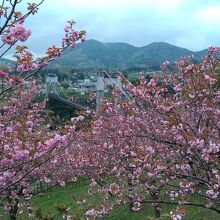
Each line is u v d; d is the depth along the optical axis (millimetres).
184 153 11812
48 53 8812
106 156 17219
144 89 13148
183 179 12070
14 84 8414
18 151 8516
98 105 17672
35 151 8562
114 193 13742
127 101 14172
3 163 8570
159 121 13273
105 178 18078
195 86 11703
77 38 9398
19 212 17391
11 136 9188
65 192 25734
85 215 11938
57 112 29141
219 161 10391
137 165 12281
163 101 12406
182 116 11977
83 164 18031
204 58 14789
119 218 17000
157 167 11492
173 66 15500
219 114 12055
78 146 19375
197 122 12336
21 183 14930
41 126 19672
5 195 14836
